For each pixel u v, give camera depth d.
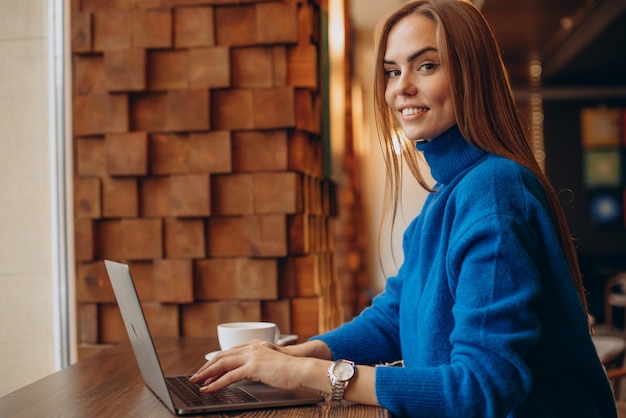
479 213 1.08
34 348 1.92
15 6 1.87
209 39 2.11
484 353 1.01
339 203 5.87
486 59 1.20
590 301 9.30
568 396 1.17
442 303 1.15
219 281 2.12
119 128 2.13
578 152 9.84
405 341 1.27
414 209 4.82
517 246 1.04
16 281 1.84
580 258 9.55
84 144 2.15
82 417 1.05
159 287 2.13
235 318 2.11
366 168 7.52
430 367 1.08
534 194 1.13
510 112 1.21
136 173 2.12
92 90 2.16
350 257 6.01
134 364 1.51
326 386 1.07
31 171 1.94
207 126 2.10
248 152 2.11
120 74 2.12
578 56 8.22
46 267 2.01
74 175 2.15
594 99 9.81
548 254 1.11
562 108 9.87
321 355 1.36
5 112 1.83
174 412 1.05
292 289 2.12
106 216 2.14
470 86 1.18
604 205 9.77
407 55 1.22
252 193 2.11
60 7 2.11
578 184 9.83
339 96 2.85
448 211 1.17
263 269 2.11
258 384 1.24
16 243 1.86
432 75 1.21
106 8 2.14
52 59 2.07
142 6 2.13
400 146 1.38
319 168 2.36
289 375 1.08
